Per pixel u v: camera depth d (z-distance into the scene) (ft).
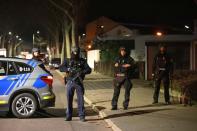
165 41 104.42
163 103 49.93
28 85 41.83
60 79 117.91
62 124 38.68
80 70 39.37
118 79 45.21
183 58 102.17
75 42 124.88
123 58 45.19
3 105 41.47
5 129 36.09
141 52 119.14
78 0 125.08
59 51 272.10
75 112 46.60
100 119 41.75
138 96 59.06
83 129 36.22
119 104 50.42
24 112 42.01
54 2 136.36
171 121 37.17
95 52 168.55
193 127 34.09
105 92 68.80
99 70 147.54
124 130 33.60
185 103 47.62
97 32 167.84
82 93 39.86
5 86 41.52
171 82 56.08
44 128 36.58
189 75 61.21
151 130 33.35
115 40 138.10
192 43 100.53
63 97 64.34
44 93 42.16
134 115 41.37
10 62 42.19
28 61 42.68
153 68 49.65
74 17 125.39
